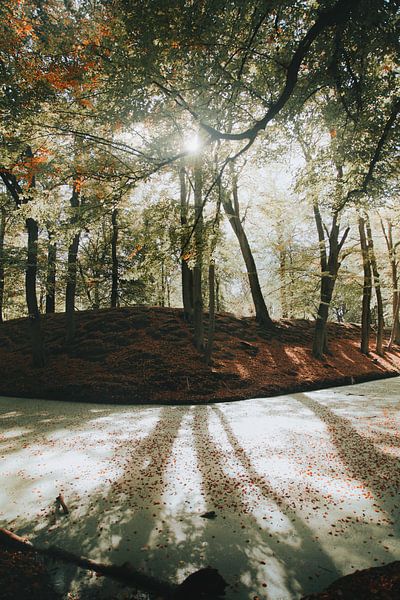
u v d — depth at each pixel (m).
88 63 6.92
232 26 6.20
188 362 17.45
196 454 8.20
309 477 6.80
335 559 4.43
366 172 9.01
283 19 6.73
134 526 5.27
